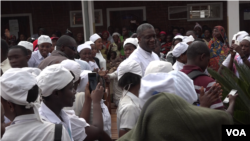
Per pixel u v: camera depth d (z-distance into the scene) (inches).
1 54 160.2
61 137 71.5
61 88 81.3
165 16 449.7
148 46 159.2
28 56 151.6
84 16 308.7
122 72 106.6
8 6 475.5
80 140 90.1
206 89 100.3
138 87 105.4
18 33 478.9
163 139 43.4
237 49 163.6
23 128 71.8
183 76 89.7
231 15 306.7
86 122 100.3
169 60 227.5
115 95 228.7
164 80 78.8
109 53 327.0
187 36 261.7
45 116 82.1
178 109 44.4
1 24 479.8
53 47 251.8
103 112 121.0
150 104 46.6
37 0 471.2
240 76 134.3
